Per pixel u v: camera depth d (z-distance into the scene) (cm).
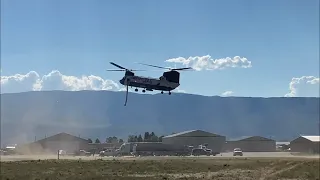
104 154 14225
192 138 18662
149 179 5141
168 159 9600
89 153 15550
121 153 14150
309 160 8850
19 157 12288
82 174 5750
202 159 9475
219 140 18975
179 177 5441
